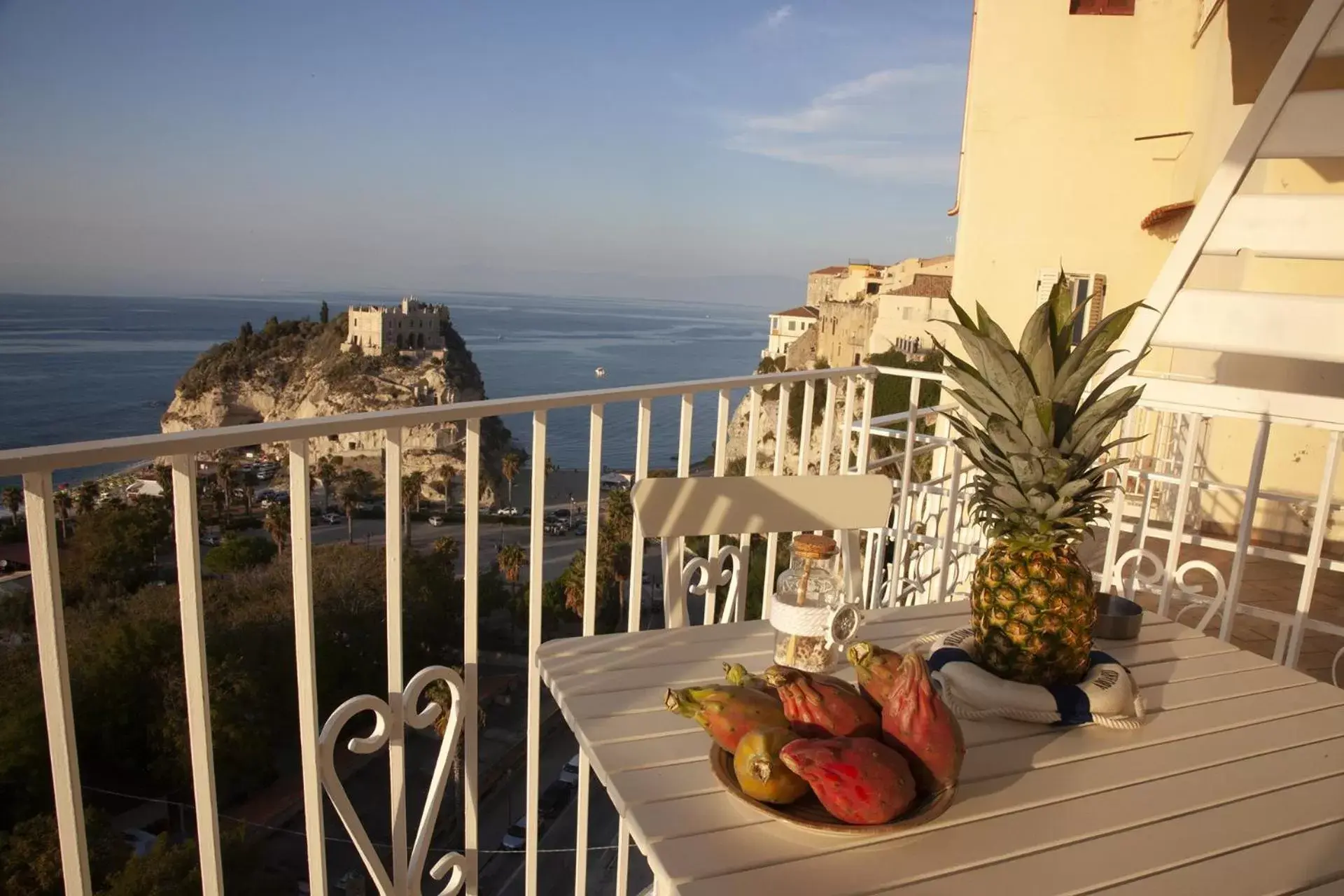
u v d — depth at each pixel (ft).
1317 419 8.61
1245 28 16.94
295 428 4.90
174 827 68.33
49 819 53.88
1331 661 12.32
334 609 83.46
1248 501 9.09
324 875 5.46
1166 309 9.30
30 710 64.39
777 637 5.22
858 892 3.41
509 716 89.56
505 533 192.95
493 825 70.18
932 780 3.73
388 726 5.77
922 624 6.63
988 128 25.31
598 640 5.97
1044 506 4.91
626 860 7.18
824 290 257.55
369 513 203.62
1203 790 4.39
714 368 528.22
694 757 4.43
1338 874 3.73
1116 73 23.81
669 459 277.03
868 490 7.18
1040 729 4.99
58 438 263.49
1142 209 23.97
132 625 73.51
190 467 4.50
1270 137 8.60
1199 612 14.03
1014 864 3.67
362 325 285.84
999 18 24.86
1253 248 8.80
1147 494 10.00
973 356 5.00
